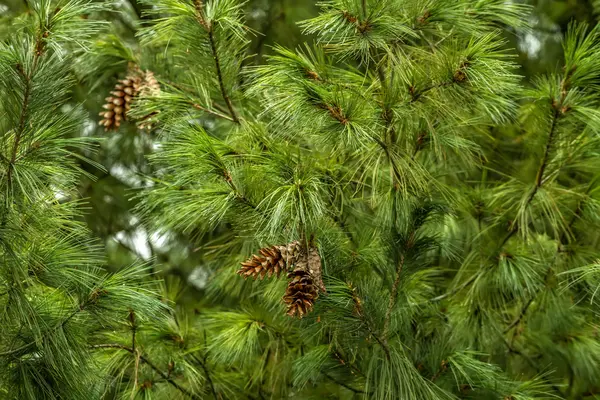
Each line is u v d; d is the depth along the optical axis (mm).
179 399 4195
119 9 5512
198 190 3420
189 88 4496
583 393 4891
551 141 3863
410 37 4039
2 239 3141
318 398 4367
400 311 3697
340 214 3803
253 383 4449
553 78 3621
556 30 6000
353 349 3762
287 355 4344
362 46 3320
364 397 3707
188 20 3850
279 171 3361
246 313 4262
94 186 6016
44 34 3039
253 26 5699
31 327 3146
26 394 3262
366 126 3295
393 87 3510
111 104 4453
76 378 3287
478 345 4422
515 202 4398
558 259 4332
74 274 3229
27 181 3119
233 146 3729
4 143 3145
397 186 3615
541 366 4805
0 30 4762
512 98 4125
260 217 3395
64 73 3160
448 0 3529
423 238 3629
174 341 4148
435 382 3830
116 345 3809
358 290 3486
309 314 3436
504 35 5797
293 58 3412
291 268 3205
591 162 4117
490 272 4199
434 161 4328
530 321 4559
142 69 4727
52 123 3191
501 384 3822
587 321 4574
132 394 3734
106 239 6094
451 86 3475
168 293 4602
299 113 3266
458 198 4246
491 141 4930
